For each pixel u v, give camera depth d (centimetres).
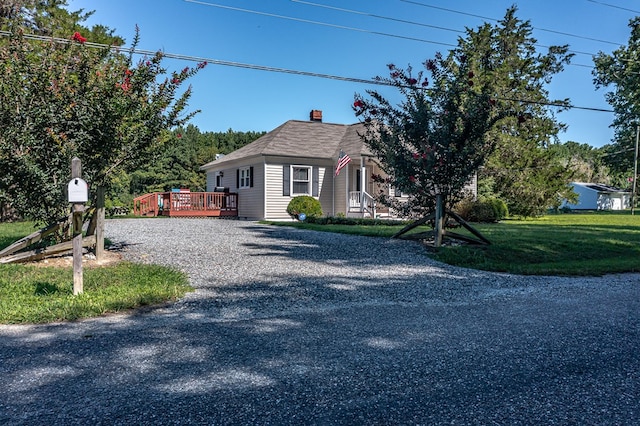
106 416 254
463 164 1022
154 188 4172
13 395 281
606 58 3419
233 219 2067
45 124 701
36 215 755
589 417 261
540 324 466
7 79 697
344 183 2108
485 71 2391
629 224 1903
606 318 494
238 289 610
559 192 2539
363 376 319
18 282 612
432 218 1068
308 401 277
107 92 735
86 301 512
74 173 550
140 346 378
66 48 775
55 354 357
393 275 741
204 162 4644
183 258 842
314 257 891
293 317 480
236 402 274
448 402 279
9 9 1884
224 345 383
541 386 305
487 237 1161
